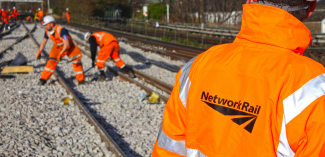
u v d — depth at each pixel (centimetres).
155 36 2716
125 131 506
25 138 454
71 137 470
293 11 129
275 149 118
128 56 1416
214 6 3503
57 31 771
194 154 134
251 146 119
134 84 841
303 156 113
